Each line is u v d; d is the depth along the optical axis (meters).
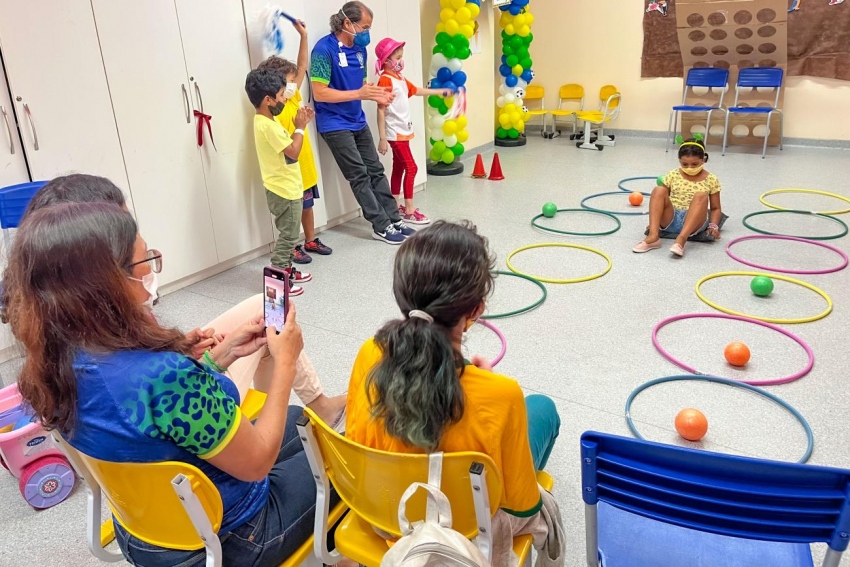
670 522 1.25
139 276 1.27
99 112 3.38
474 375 1.22
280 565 1.44
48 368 1.12
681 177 4.34
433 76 6.29
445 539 1.10
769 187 5.59
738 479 1.15
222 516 1.29
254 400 2.01
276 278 1.51
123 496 1.28
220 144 4.04
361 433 1.33
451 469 1.18
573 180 6.20
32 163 3.17
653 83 7.63
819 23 6.49
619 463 1.21
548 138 8.25
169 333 1.21
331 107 4.46
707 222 4.35
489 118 7.65
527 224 4.98
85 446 1.21
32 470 2.21
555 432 1.79
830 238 4.34
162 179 3.76
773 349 3.04
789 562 1.43
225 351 1.65
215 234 4.15
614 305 3.55
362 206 4.72
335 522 1.54
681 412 2.43
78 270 1.08
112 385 1.13
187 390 1.17
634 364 2.96
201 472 1.20
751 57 6.84
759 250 4.24
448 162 6.51
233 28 3.95
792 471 1.09
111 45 3.37
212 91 3.91
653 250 4.34
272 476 1.50
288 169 3.86
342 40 4.41
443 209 5.44
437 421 1.16
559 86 8.30
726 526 1.20
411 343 1.16
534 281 3.86
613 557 1.46
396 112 4.90
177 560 1.35
